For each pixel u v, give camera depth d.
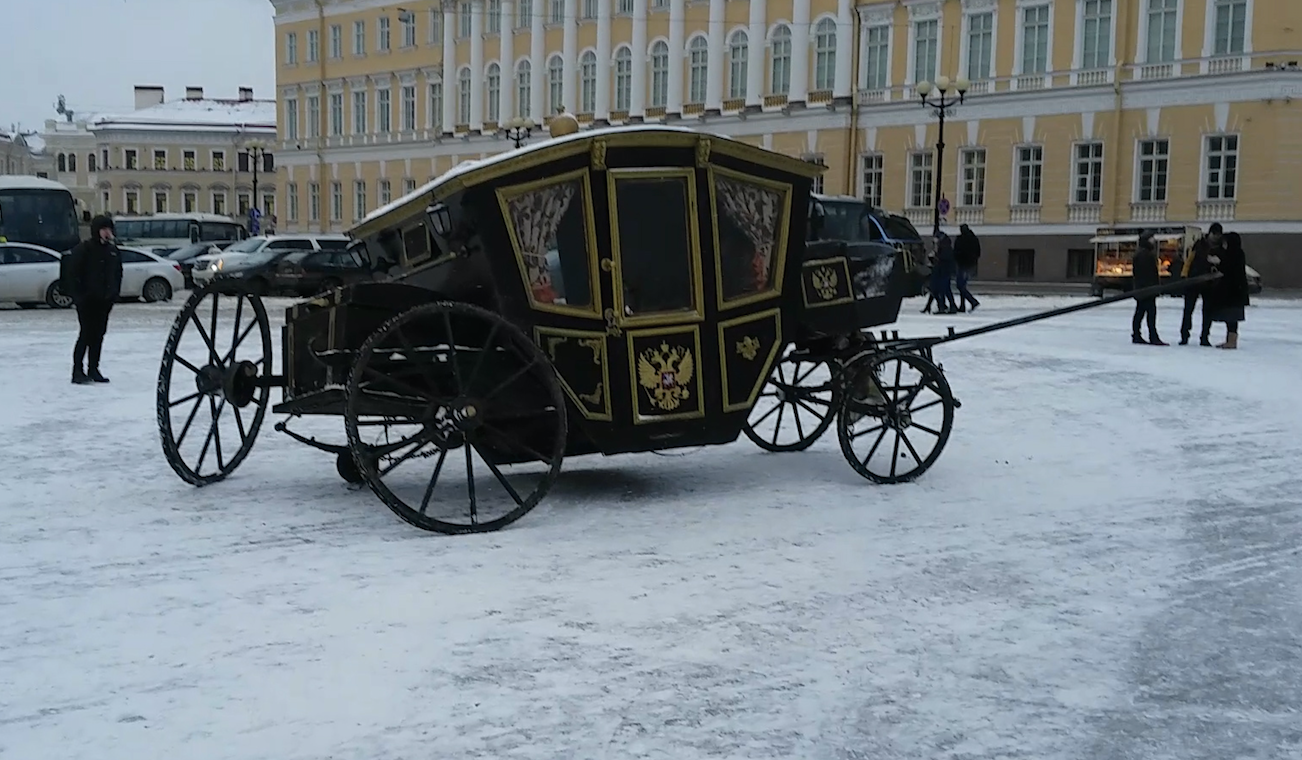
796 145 52.62
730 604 6.52
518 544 7.72
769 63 53.44
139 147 98.25
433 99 68.12
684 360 8.66
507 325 8.02
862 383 9.50
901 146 49.94
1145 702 5.26
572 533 8.02
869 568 7.23
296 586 6.79
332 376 8.30
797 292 9.19
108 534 7.93
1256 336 22.42
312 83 74.50
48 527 8.11
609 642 5.93
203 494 9.17
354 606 6.44
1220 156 42.09
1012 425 12.39
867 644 5.93
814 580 6.98
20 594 6.64
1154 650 5.89
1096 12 44.75
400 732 4.89
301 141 75.62
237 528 8.10
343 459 9.52
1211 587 6.91
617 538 7.89
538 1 61.38
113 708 5.12
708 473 10.12
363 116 72.25
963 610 6.46
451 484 9.60
